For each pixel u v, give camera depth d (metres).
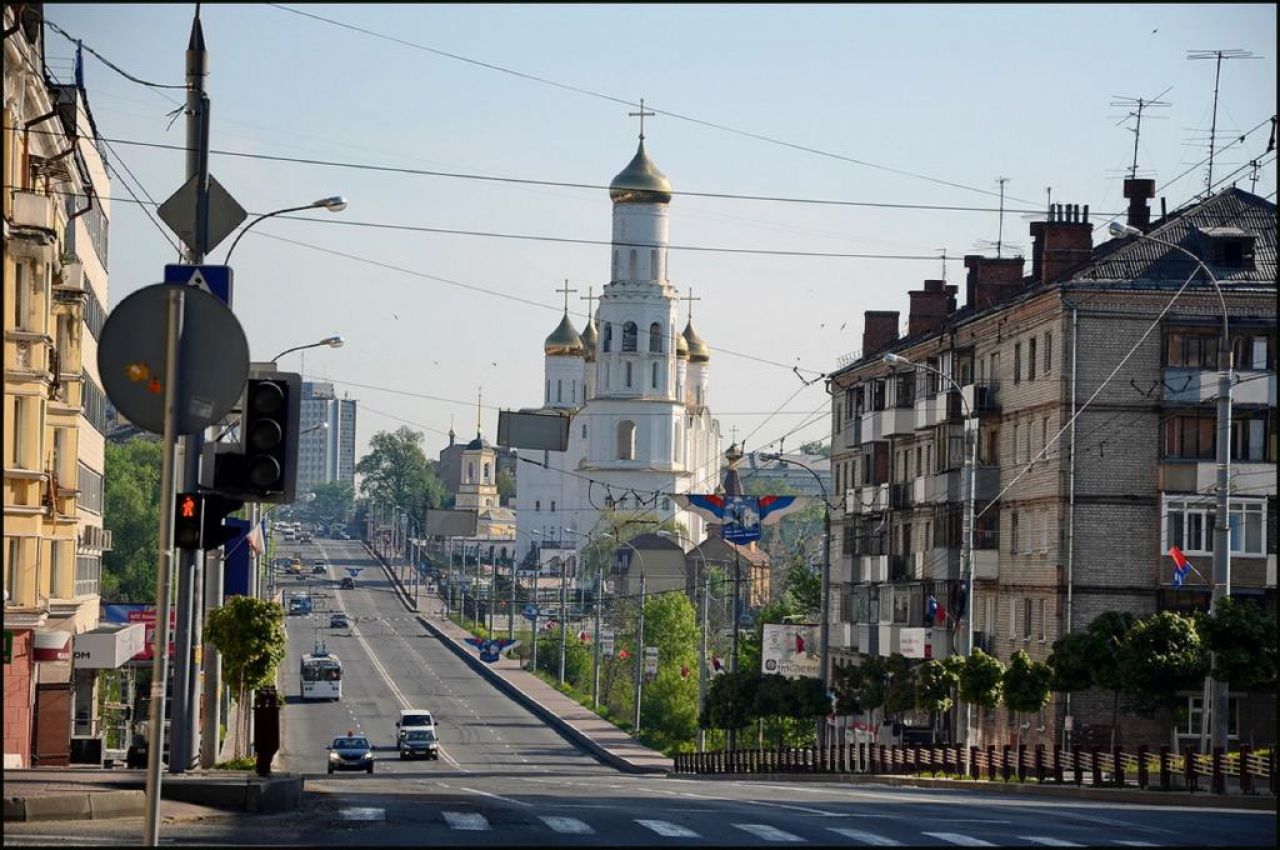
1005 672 89.81
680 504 116.69
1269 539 105.69
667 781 94.56
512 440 96.62
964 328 127.19
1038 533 111.00
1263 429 106.56
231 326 25.23
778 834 37.94
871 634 138.25
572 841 34.47
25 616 79.75
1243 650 72.31
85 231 111.75
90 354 116.31
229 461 31.17
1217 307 106.44
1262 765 70.00
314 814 40.44
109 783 40.97
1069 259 114.75
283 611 73.56
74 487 93.12
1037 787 74.25
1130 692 85.50
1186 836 39.62
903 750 97.38
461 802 46.84
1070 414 106.44
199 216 45.38
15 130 74.56
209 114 45.69
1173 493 105.56
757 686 131.50
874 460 145.88
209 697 68.06
